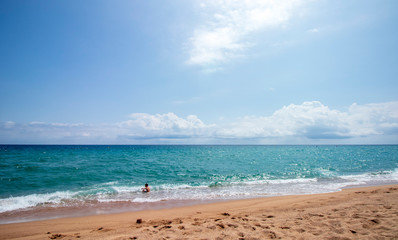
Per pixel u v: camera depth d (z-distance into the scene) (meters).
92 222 7.45
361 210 6.88
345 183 16.02
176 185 15.70
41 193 13.16
